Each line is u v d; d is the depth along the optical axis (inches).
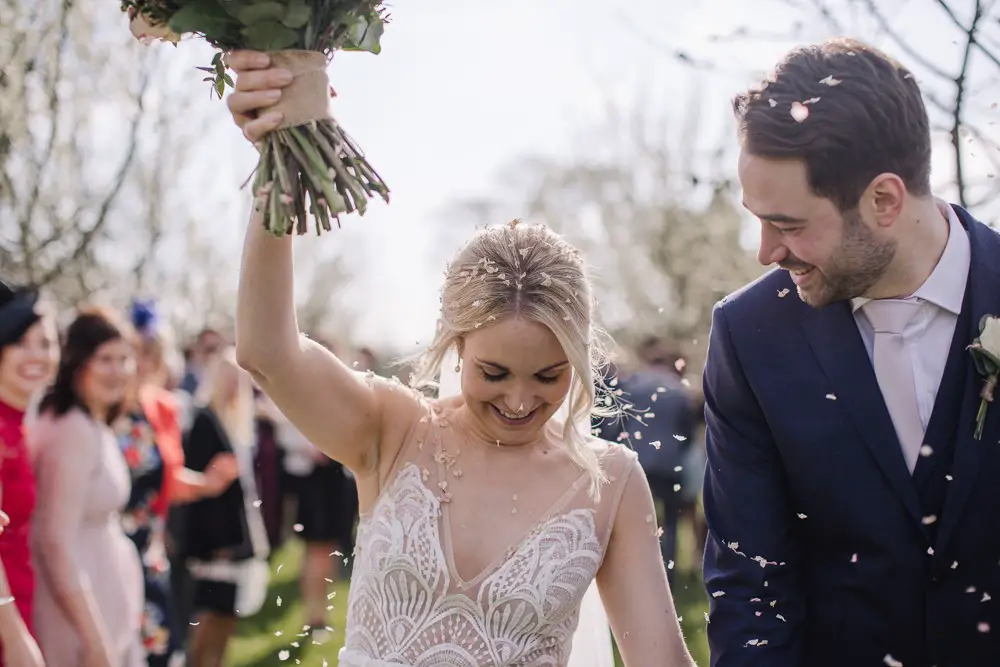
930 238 104.0
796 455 110.1
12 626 152.9
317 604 319.6
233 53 89.9
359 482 108.2
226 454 249.9
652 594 104.8
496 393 99.7
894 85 98.7
